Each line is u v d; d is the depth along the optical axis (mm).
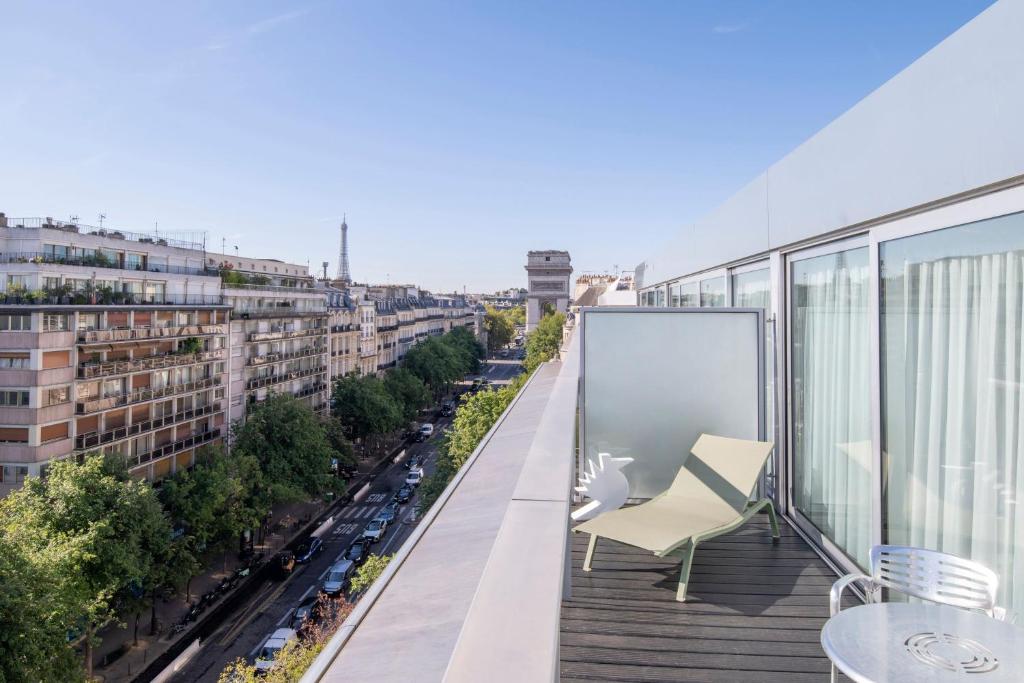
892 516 3980
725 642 3566
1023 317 2842
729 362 5957
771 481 5930
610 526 4457
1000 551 3076
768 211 5809
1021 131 2582
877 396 4062
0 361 28547
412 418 70125
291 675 17156
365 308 74625
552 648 1184
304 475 40156
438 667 1107
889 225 3871
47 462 28984
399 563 1755
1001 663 1995
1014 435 2934
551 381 9734
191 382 40062
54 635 16250
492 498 2424
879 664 1987
